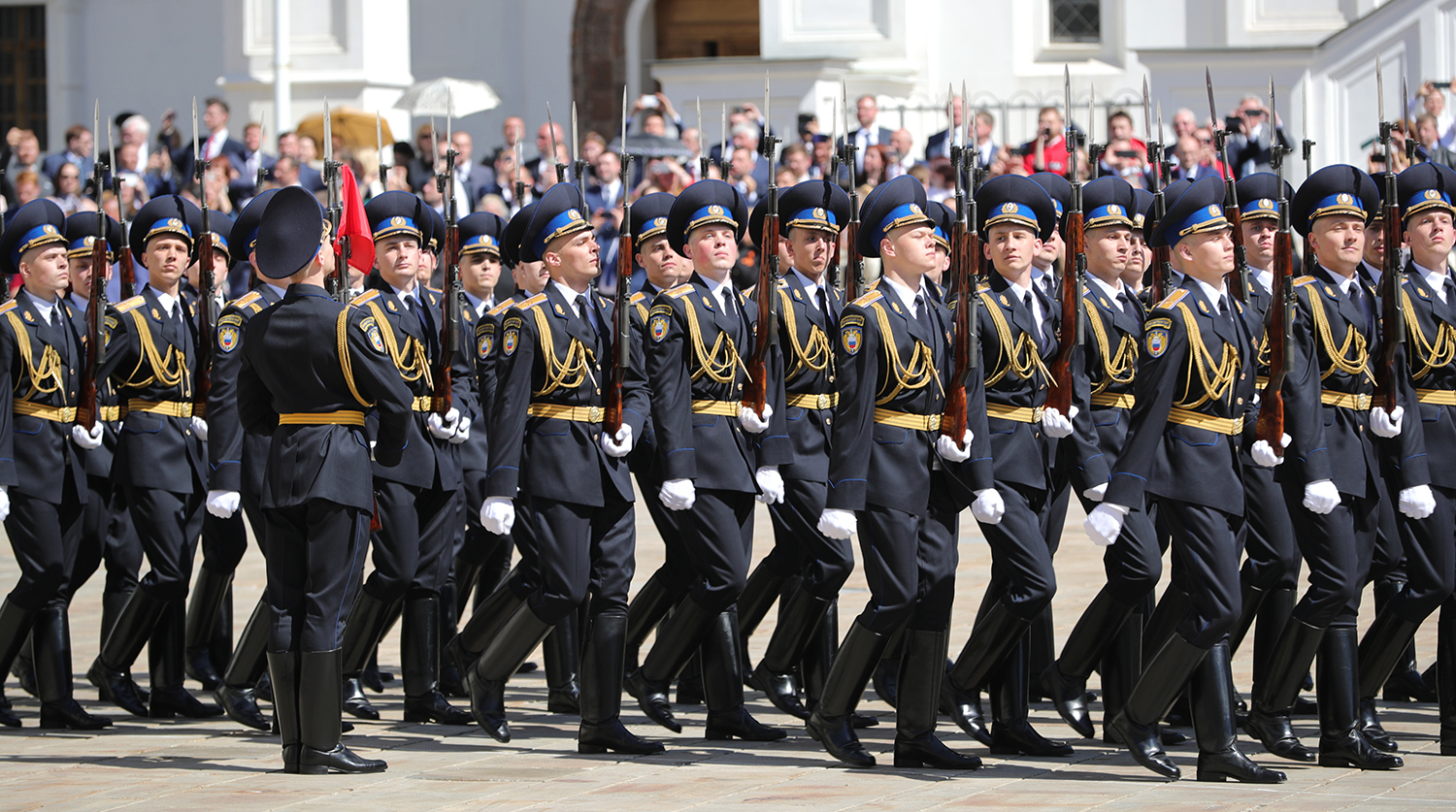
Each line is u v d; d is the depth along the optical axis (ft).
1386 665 76.07
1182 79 214.69
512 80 264.11
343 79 239.71
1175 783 69.97
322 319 71.00
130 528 89.76
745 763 75.31
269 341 71.77
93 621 114.11
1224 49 211.41
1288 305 71.15
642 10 260.62
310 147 171.73
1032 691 89.45
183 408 88.02
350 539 72.08
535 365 77.00
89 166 189.16
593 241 78.74
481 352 80.28
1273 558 73.46
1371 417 74.64
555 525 76.69
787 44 236.02
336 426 71.97
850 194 85.81
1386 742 76.13
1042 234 81.61
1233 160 147.95
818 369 84.07
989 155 175.52
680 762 75.66
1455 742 75.15
